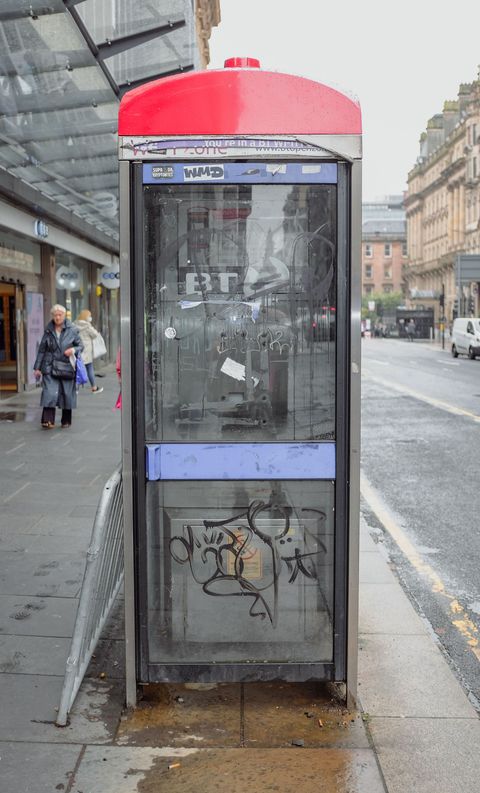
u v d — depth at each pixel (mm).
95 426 12453
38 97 10188
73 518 6859
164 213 3529
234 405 3605
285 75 3451
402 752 3371
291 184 3506
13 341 17391
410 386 22688
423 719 3668
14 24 8234
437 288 94438
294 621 3729
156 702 3746
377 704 3814
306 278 3570
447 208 87125
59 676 3967
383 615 5047
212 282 3562
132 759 3273
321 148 3457
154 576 3688
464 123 78188
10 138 11750
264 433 3619
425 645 4570
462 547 6754
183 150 3459
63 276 20578
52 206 16422
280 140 3457
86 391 18312
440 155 89625
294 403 3609
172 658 3721
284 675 3719
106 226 21578
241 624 3721
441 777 3188
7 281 16156
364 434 13141
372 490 8906
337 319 3543
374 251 133250
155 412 3598
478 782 3162
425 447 11805
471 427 13961
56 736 3434
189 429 3611
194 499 3652
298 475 3607
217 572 3691
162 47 10078
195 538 3678
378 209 158000
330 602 3717
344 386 3574
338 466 3607
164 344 3576
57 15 8000
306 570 3707
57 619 4660
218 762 3264
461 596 5605
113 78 9844
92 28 8734
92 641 3994
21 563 5660
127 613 3641
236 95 3451
